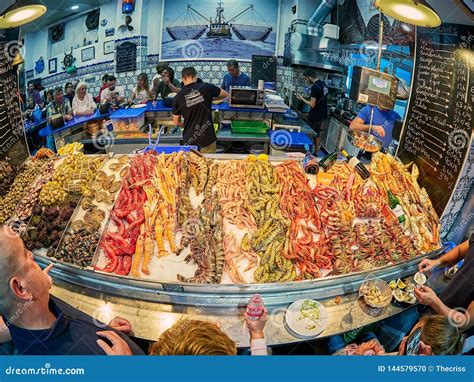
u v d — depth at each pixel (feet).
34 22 15.03
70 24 15.75
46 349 5.30
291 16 16.14
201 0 16.43
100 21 16.35
